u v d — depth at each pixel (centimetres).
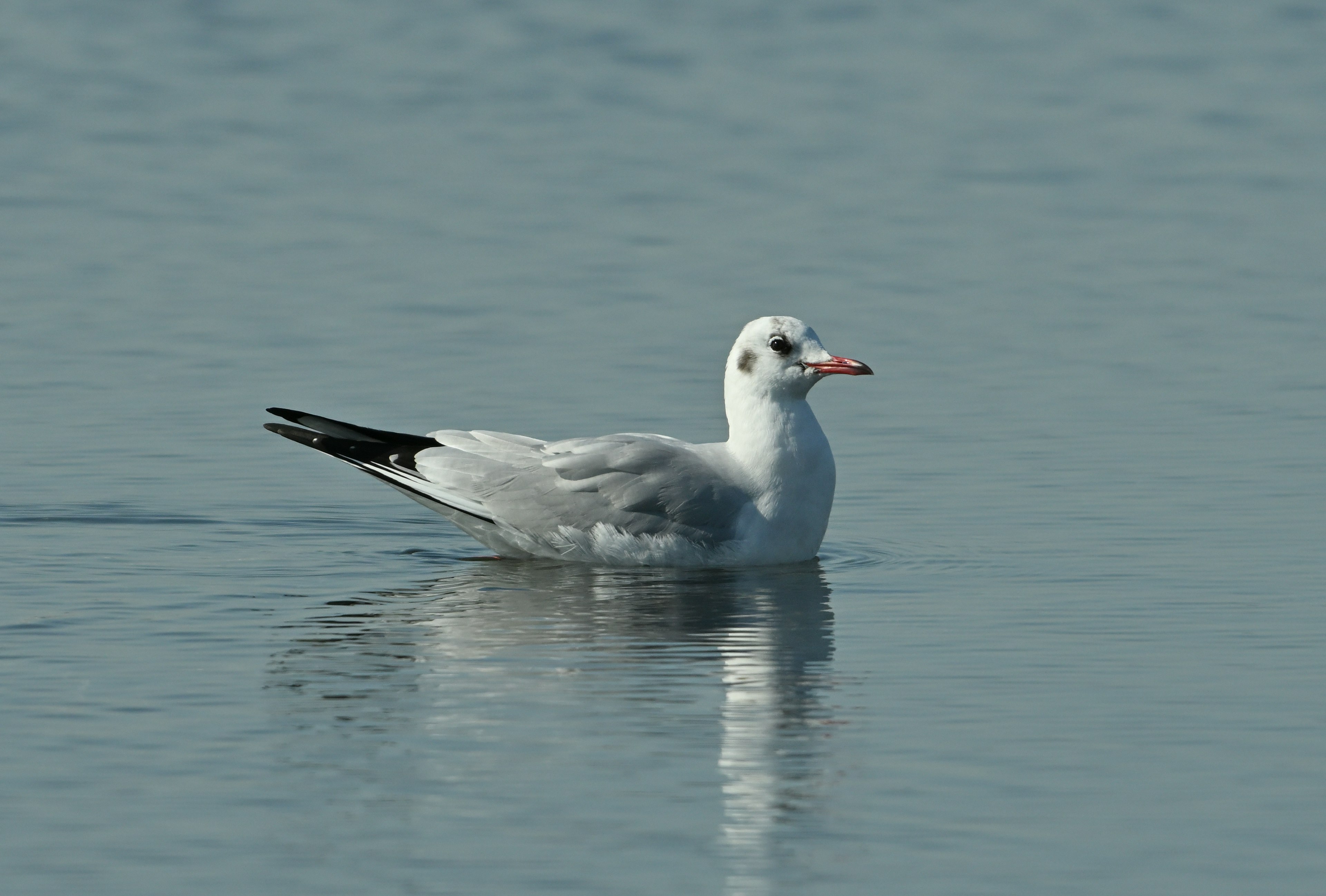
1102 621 1300
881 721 1079
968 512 1647
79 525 1575
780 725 1070
